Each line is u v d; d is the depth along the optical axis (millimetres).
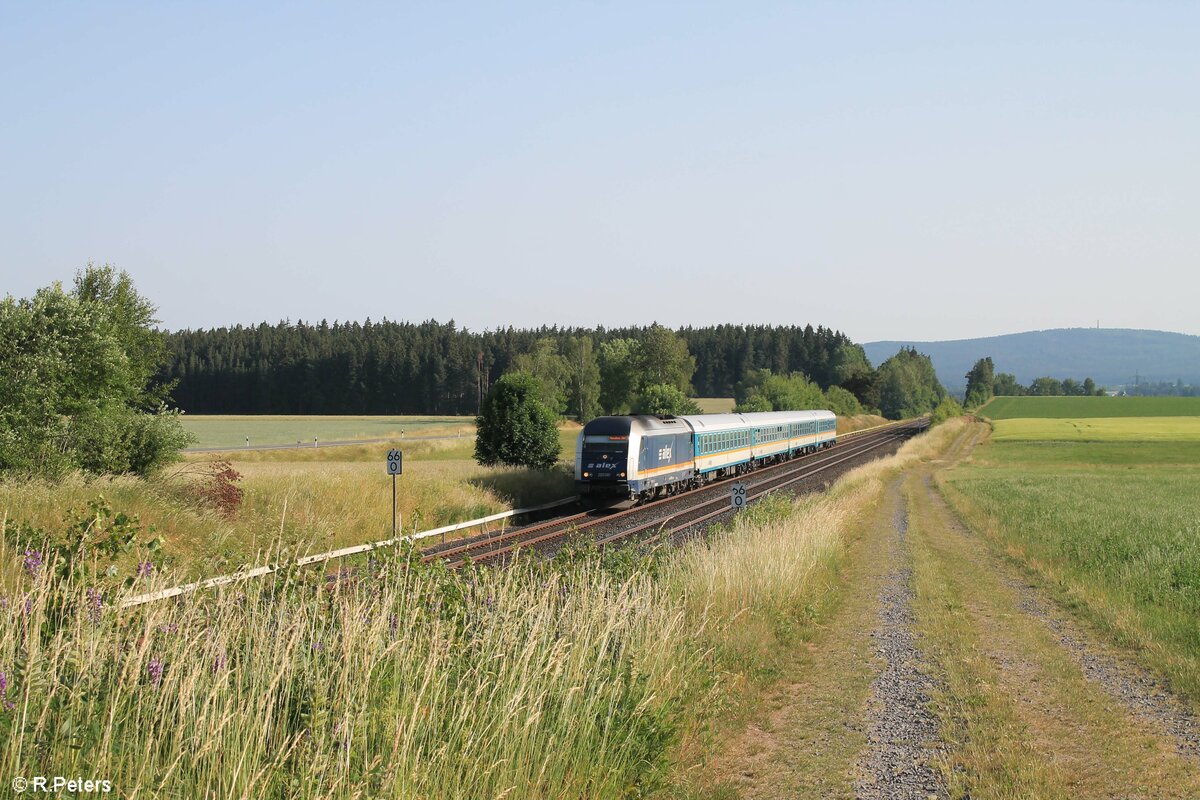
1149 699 9883
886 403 181500
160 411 24484
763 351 195500
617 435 32094
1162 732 8766
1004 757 7863
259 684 5488
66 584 6227
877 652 11773
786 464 60594
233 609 6547
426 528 22984
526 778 5855
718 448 44250
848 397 147375
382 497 25188
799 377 121688
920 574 18172
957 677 10539
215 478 20578
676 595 11727
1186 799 7113
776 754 8016
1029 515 29469
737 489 19891
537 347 115562
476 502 28453
